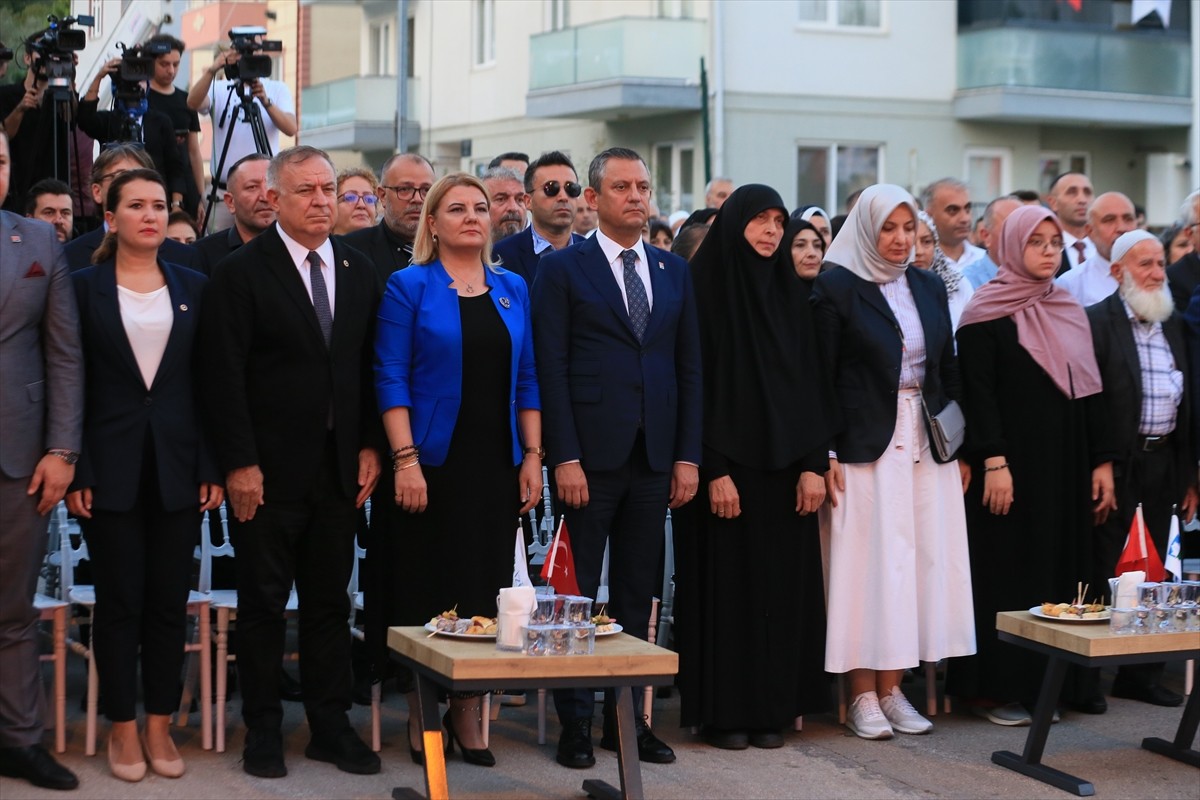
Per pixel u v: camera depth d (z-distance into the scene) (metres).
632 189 5.57
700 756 5.64
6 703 5.05
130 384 5.10
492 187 7.34
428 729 4.67
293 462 5.20
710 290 5.87
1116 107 19.62
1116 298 6.57
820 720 6.22
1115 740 6.00
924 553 6.06
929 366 6.06
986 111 19.06
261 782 5.13
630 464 5.55
